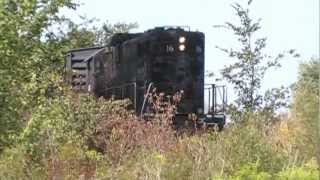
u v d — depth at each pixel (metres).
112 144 29.97
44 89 25.73
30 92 25.17
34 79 25.12
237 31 32.03
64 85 33.31
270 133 27.34
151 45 51.19
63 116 28.47
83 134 33.19
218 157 24.31
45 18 25.05
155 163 24.78
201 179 23.48
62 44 26.50
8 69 24.38
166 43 51.47
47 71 26.23
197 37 52.28
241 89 31.41
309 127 29.61
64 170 26.12
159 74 50.88
